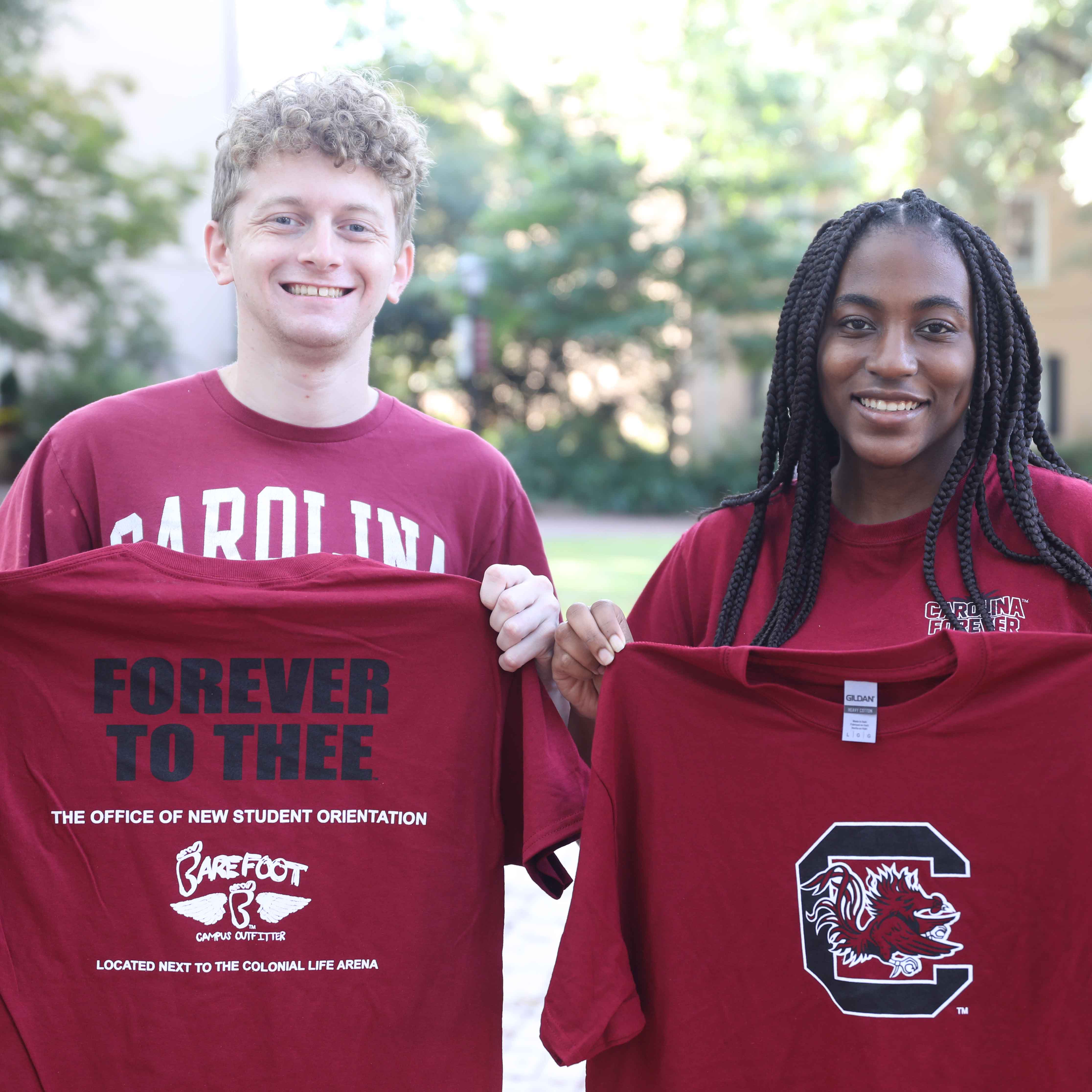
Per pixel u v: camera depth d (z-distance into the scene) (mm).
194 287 18375
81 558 1939
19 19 16047
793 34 17297
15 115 15984
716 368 19547
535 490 19250
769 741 1871
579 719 2178
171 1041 1911
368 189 2078
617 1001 1848
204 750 1968
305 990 1937
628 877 1952
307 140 2025
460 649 2018
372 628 1995
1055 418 20641
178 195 17078
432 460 2223
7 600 1935
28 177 16328
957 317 1899
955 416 1949
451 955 1987
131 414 2123
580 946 1853
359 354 2174
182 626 1963
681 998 1878
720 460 18984
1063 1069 1783
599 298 18109
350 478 2145
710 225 18047
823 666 1847
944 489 1969
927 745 1824
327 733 1984
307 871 1961
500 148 23094
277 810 1966
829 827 1850
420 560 2141
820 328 1994
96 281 16891
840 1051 1843
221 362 18688
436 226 22250
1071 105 15883
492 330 19109
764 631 2002
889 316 1907
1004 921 1809
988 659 1773
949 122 16938
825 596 2014
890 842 1834
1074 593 1900
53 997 1910
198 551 2039
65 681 1961
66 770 1951
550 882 2020
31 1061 1896
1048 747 1792
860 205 2057
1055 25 15305
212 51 17359
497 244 18266
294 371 2107
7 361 17672
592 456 19484
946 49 15977
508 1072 3168
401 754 1992
